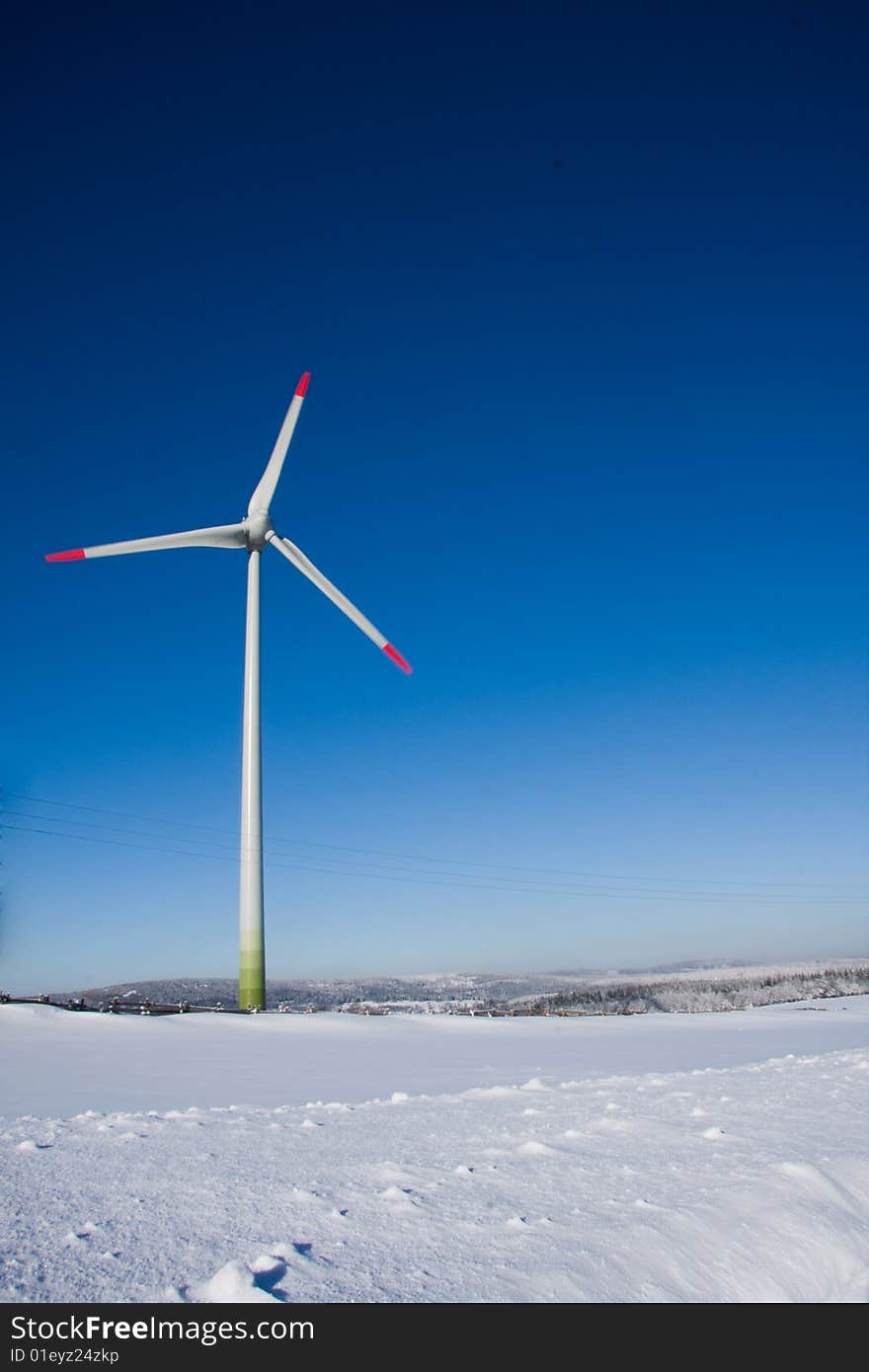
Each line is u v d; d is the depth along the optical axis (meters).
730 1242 7.12
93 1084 25.05
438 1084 24.33
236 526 70.50
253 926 68.44
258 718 70.88
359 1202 7.58
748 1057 34.28
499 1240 6.70
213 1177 8.59
